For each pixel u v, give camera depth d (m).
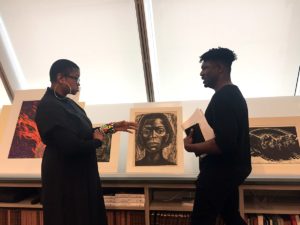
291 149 2.18
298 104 2.60
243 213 2.00
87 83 3.11
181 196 2.41
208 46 2.76
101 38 2.84
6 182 2.26
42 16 2.76
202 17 2.62
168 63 2.88
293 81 2.83
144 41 2.69
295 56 2.71
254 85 2.89
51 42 2.91
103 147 2.36
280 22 2.57
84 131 1.62
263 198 2.34
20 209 2.33
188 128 1.67
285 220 2.06
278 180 1.96
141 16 2.57
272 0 2.47
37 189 2.57
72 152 1.47
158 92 3.07
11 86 3.06
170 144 2.27
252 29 2.62
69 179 1.53
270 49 2.70
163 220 2.15
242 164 1.51
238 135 1.46
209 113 1.56
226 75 1.60
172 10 2.62
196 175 2.14
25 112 2.53
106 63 2.97
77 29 2.81
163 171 2.18
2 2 2.71
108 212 2.22
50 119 1.49
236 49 2.74
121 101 3.16
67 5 2.68
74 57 2.97
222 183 1.46
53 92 1.62
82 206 1.54
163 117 2.37
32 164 2.33
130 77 3.02
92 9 2.68
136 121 2.38
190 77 2.92
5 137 2.46
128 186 2.14
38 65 3.05
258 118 2.35
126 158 2.51
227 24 2.63
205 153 1.48
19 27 2.85
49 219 1.52
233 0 2.51
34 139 2.41
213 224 1.48
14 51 2.99
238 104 1.47
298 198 2.37
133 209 2.17
